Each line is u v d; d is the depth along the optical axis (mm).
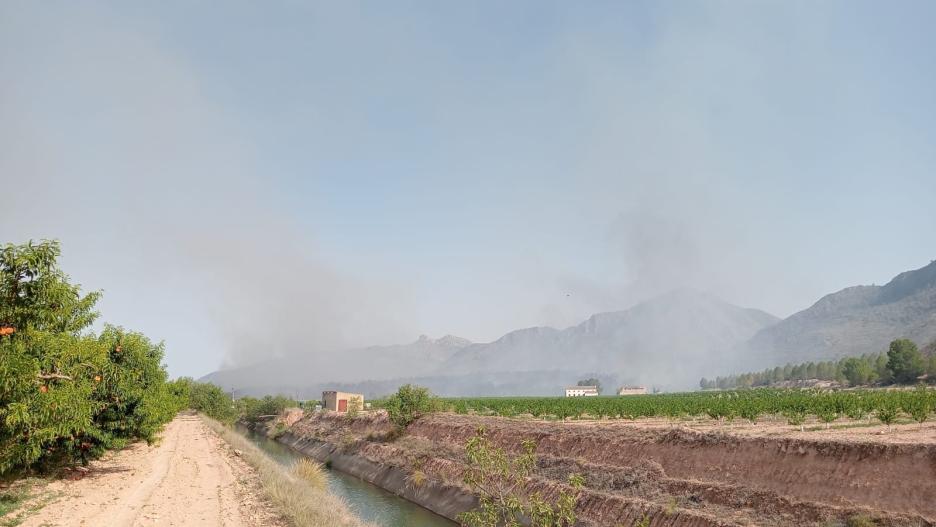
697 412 77688
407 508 53031
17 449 25266
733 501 35188
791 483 34438
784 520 31812
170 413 62062
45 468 35781
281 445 111250
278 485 35719
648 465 43469
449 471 55656
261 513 29156
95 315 30469
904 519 28031
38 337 23359
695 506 36250
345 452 83188
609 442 49875
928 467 29812
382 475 66062
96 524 24578
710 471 39594
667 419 77375
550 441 56000
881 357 180875
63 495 30656
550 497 43906
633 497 39688
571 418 86000
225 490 35594
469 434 68000
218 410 136375
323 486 45656
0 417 23438
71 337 29922
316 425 114562
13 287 22016
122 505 28969
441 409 92875
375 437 83938
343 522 29688
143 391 44219
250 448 65062
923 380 154500
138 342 42938
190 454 55781
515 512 40688
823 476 33438
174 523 25984
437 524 46531
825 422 54438
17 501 27672
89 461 43469
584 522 39219
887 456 31797
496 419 79500
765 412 69938
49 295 22688
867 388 150375
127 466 44844
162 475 40531
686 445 43406
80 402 27344
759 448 38438
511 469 22562
